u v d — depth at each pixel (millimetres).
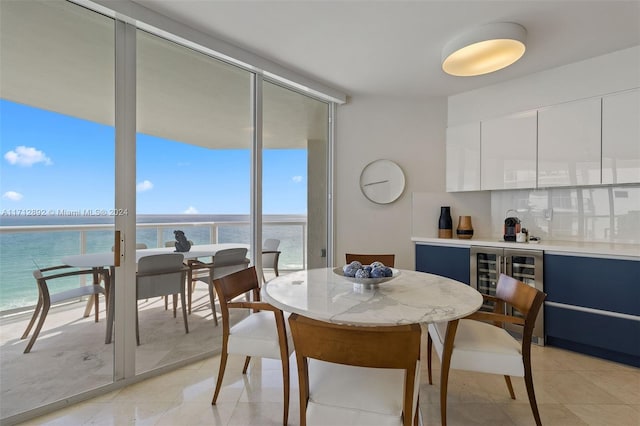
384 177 3766
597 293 2465
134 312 2215
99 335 2082
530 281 2840
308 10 2123
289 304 1544
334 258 3760
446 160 3654
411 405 1149
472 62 2492
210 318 2674
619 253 2352
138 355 2242
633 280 2312
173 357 2432
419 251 3523
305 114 3473
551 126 2918
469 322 1997
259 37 2471
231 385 2148
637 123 2500
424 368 2381
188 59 2523
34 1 1873
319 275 2221
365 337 1108
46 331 1914
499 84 3258
